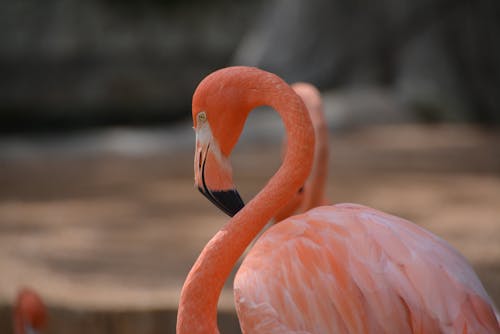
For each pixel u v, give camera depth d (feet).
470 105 56.24
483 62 56.34
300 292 9.25
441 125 55.88
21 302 18.06
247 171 40.57
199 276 9.91
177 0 75.46
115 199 35.65
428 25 57.36
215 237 10.08
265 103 10.21
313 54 61.46
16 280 21.25
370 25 59.41
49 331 18.21
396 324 8.77
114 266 22.84
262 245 9.80
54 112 71.26
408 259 9.01
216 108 10.23
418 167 40.98
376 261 9.05
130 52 72.59
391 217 9.74
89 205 34.24
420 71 57.16
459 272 9.14
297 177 9.97
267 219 10.05
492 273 20.40
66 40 71.92
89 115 71.72
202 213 31.99
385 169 40.63
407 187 35.60
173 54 73.61
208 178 10.34
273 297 9.34
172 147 53.21
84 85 71.26
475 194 33.76
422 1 57.36
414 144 48.55
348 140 50.62
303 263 9.37
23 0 73.87
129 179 41.29
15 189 38.96
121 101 71.77
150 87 72.02
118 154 51.55
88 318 18.01
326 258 9.29
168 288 19.93
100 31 72.69
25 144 58.54
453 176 38.37
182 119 73.20
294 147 9.99
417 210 30.42
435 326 8.68
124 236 27.63
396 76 58.65
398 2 58.18
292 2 63.16
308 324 9.16
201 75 73.77
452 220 28.32
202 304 9.87
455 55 56.65
